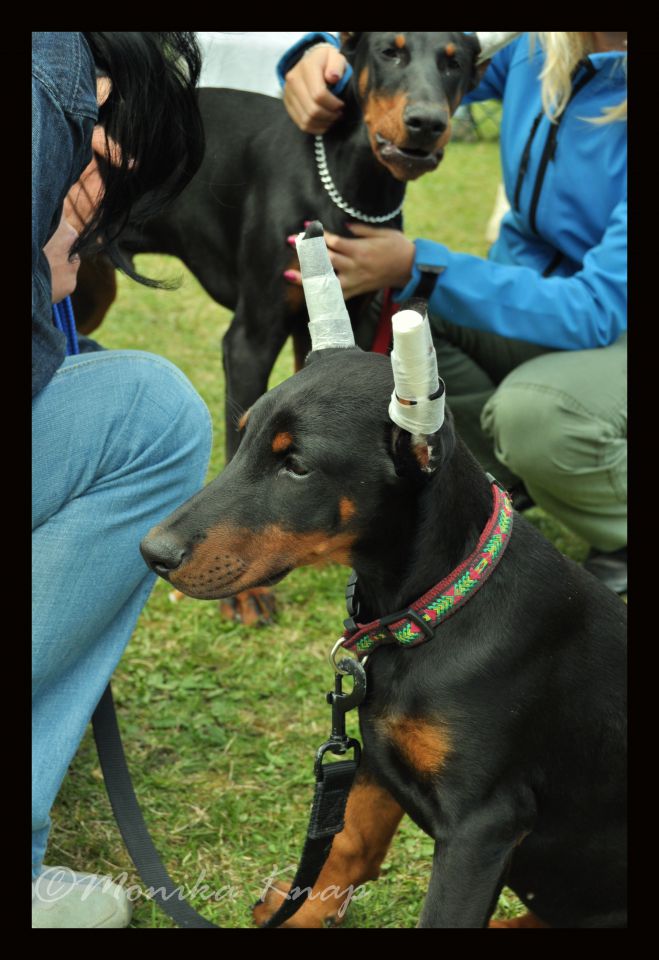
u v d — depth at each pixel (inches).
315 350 83.0
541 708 82.7
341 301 83.0
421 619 80.7
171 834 105.3
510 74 151.3
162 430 92.0
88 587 90.1
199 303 239.9
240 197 142.3
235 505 79.4
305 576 151.2
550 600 83.9
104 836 105.3
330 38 141.1
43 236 77.5
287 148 138.0
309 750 117.7
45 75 74.5
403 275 132.3
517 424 138.3
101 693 95.0
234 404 141.1
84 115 76.7
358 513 79.4
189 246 152.0
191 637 135.3
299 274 135.5
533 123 145.8
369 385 78.3
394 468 77.2
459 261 132.8
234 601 140.3
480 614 81.4
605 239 138.6
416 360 67.9
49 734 91.7
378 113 128.2
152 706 123.5
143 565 94.4
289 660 132.6
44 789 89.8
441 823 81.6
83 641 92.5
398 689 82.0
